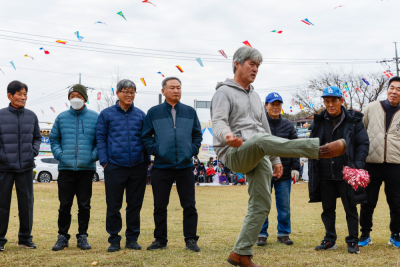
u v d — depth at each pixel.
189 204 3.95
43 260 3.31
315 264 3.12
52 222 5.80
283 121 4.77
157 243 3.90
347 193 3.74
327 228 3.89
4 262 3.24
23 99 4.09
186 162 3.96
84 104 4.29
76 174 4.11
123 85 4.06
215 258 3.37
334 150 2.23
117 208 3.94
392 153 4.05
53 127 4.25
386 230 5.03
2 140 3.95
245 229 2.77
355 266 3.03
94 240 4.52
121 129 4.05
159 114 4.07
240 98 2.90
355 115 3.90
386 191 4.16
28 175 4.10
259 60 2.93
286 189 4.38
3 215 3.86
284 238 4.30
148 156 4.23
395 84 4.17
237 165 2.62
